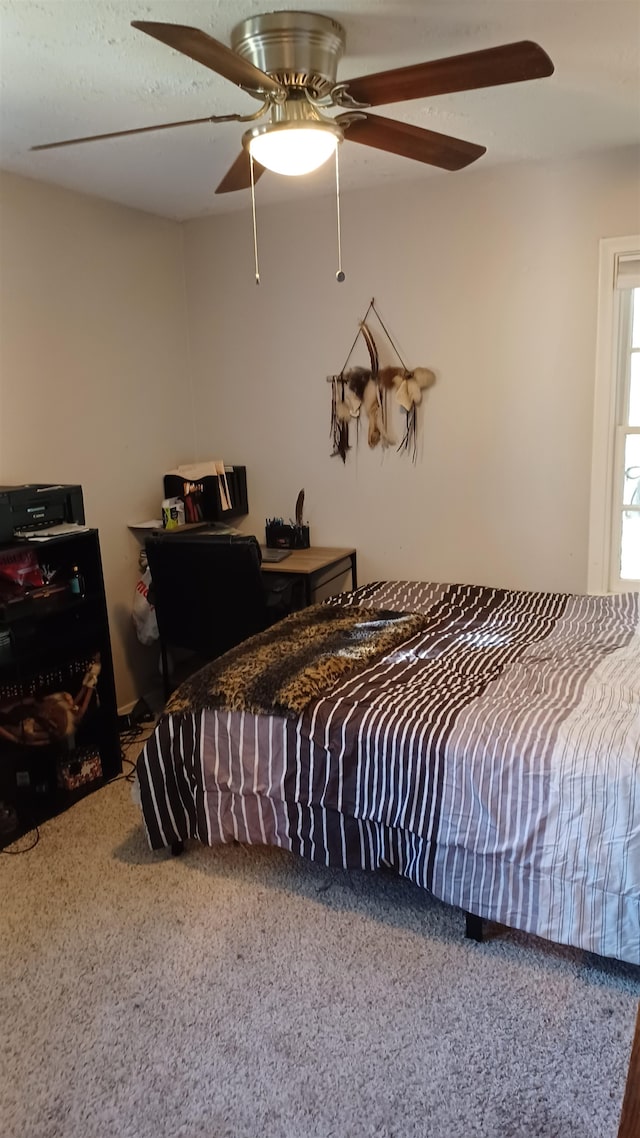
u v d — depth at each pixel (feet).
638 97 7.41
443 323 10.69
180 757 7.47
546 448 10.43
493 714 6.48
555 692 6.95
